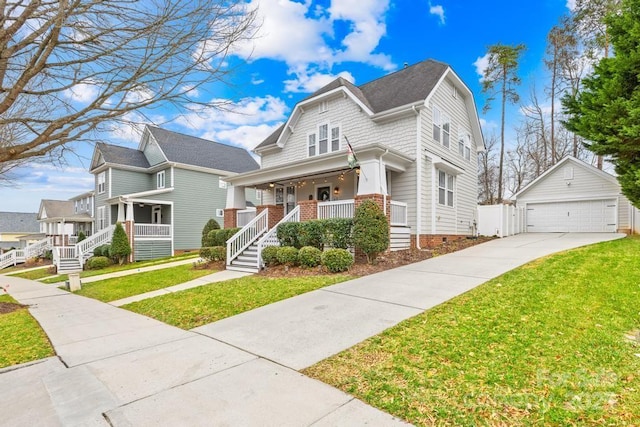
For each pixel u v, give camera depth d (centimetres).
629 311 460
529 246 1148
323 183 1504
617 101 982
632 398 270
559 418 248
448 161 1442
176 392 316
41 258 2502
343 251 908
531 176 2827
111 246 1756
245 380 335
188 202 2238
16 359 427
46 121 548
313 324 500
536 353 353
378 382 317
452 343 390
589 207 1708
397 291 650
